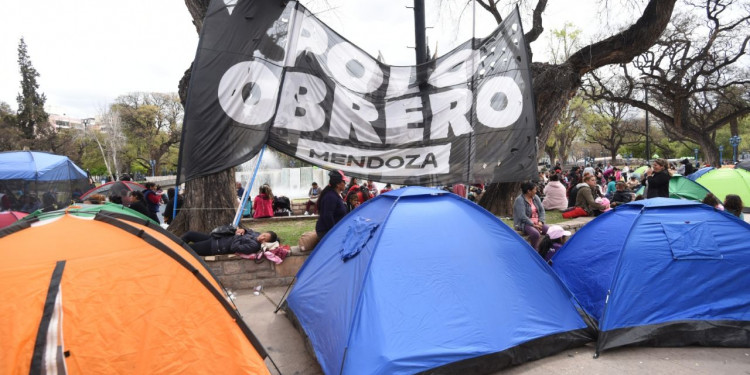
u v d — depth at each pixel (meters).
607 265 4.26
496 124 6.12
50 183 12.94
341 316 3.45
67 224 2.91
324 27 5.86
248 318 4.77
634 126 49.19
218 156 5.19
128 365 2.58
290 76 5.60
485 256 3.72
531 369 3.45
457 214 3.93
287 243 7.25
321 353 3.50
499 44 6.37
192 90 5.13
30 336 2.39
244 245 5.77
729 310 3.87
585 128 47.44
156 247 2.96
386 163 5.85
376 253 3.52
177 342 2.76
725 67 22.64
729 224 4.12
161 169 69.56
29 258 2.62
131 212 6.26
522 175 6.09
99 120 57.78
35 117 53.91
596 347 3.73
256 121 5.36
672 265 3.95
